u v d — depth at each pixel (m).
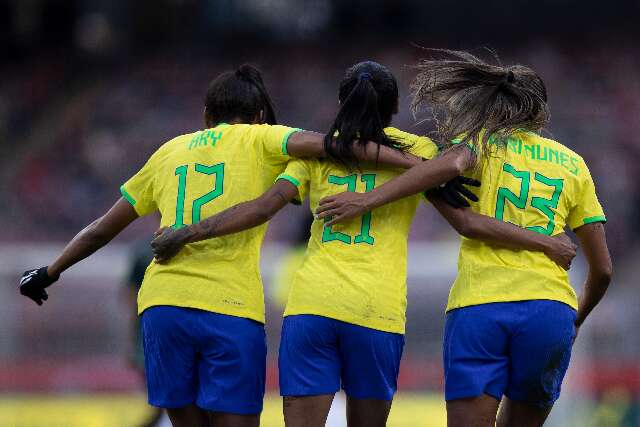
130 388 38.31
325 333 17.70
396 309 17.94
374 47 97.38
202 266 18.14
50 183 78.62
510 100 18.64
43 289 20.23
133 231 58.66
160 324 18.16
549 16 99.19
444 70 18.97
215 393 18.06
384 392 18.03
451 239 60.97
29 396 38.41
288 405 17.81
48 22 102.62
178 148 18.91
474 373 17.52
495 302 17.62
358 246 17.94
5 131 87.62
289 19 100.94
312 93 87.31
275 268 36.34
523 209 18.00
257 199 18.08
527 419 18.61
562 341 17.73
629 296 41.66
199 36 101.06
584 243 18.94
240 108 19.27
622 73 87.56
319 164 18.38
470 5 100.00
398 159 18.02
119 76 94.81
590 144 77.12
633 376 38.84
